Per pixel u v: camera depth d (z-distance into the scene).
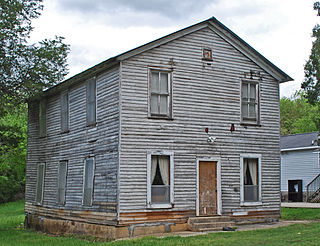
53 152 24.27
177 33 19.72
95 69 19.95
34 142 26.83
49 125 25.00
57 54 25.58
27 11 25.02
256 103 21.77
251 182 21.22
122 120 18.19
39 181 25.61
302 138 42.06
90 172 20.20
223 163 20.33
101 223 18.86
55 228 23.25
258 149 21.44
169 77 19.45
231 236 16.56
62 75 25.89
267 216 21.30
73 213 21.45
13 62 24.58
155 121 18.86
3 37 23.73
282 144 42.66
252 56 21.78
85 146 20.89
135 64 18.75
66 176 22.48
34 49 25.17
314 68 31.48
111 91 19.03
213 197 19.94
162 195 18.70
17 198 55.38
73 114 22.41
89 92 20.97
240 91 21.22
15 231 25.41
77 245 17.12
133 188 18.06
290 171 40.50
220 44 20.97
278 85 22.55
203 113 20.03
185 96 19.69
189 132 19.56
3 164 49.88
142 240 16.27
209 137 20.00
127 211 17.83
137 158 18.28
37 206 25.64
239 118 21.05
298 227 18.41
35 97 25.47
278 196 21.81
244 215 20.62
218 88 20.59
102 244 16.17
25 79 24.88
